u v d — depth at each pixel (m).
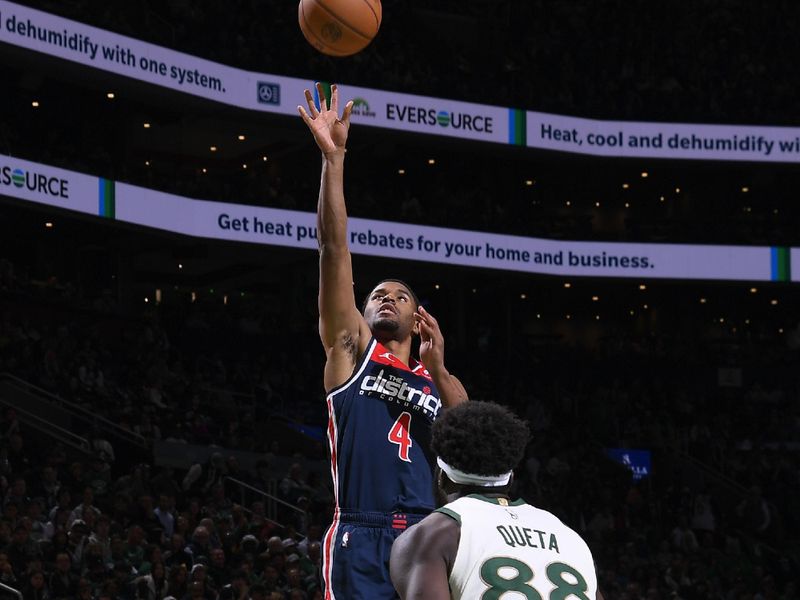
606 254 35.09
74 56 27.42
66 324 27.95
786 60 38.25
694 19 38.69
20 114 30.84
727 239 35.66
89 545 15.26
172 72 29.55
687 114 35.88
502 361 35.28
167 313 32.38
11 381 24.08
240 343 32.16
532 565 4.01
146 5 31.06
